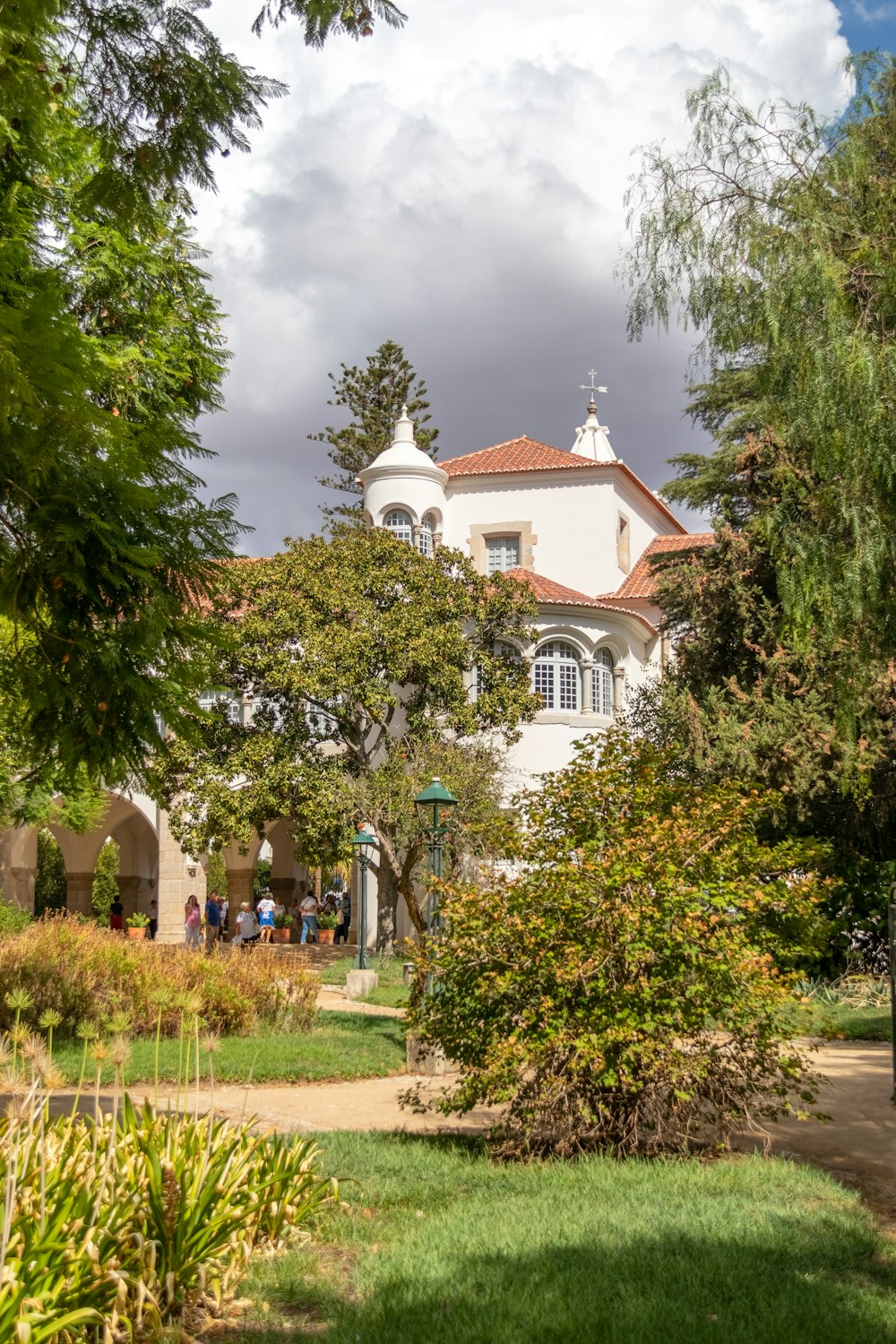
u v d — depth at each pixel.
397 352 53.53
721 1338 4.79
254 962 17.31
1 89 5.71
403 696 33.34
